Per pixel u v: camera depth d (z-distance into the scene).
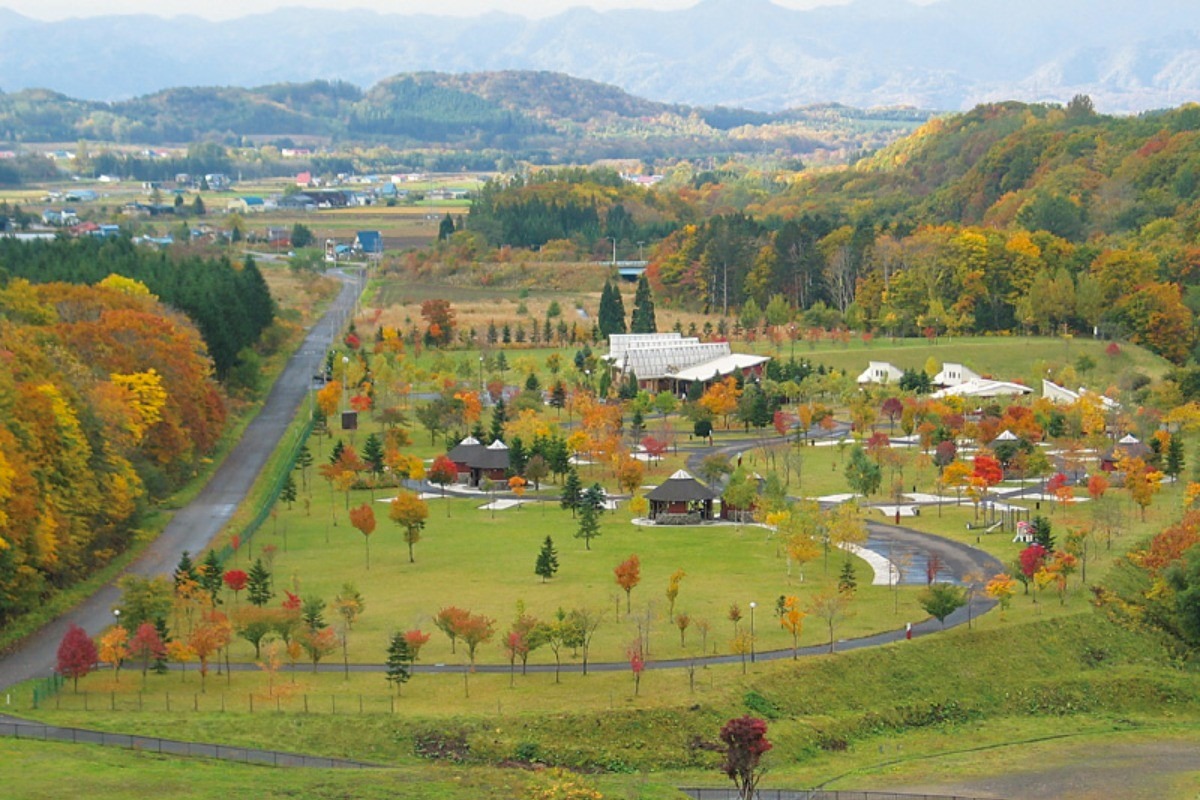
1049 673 161.50
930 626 166.88
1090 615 173.12
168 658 151.50
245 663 155.75
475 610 172.12
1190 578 173.12
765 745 125.69
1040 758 142.50
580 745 136.62
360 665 154.00
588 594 179.12
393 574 191.00
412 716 139.12
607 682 148.38
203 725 135.62
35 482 170.38
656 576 188.88
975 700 155.00
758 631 164.38
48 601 171.62
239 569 185.75
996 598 177.88
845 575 177.88
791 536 193.25
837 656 156.12
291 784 122.44
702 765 136.50
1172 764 141.62
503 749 135.12
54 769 121.06
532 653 158.12
